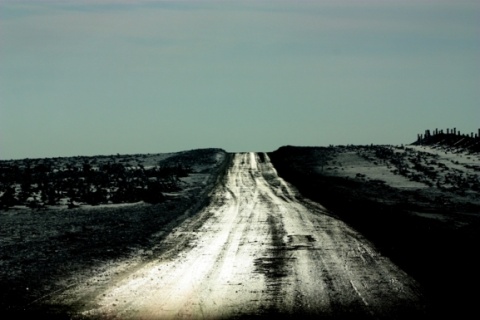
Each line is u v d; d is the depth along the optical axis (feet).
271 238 117.70
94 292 70.23
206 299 66.33
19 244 108.58
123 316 58.54
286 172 315.37
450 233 113.80
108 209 178.91
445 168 295.69
